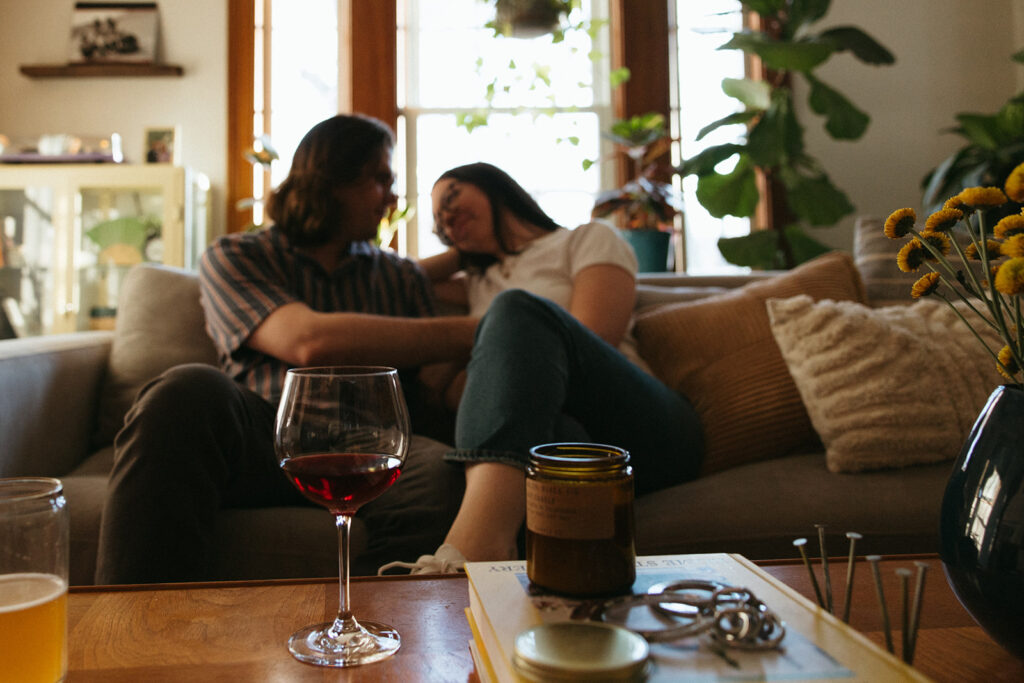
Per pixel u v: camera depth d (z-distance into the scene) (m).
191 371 1.05
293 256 1.50
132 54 3.44
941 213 0.51
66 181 3.20
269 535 1.10
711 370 1.44
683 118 3.61
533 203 1.73
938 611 0.60
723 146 3.17
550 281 1.58
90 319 3.24
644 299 1.79
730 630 0.41
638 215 3.09
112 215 3.24
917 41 3.54
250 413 1.15
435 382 1.52
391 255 1.69
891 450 1.19
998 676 0.49
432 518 1.08
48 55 3.48
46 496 0.45
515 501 0.90
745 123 3.42
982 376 1.26
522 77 3.58
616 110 3.61
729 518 1.10
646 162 3.31
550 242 1.64
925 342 1.27
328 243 1.54
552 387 1.00
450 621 0.58
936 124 3.53
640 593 0.49
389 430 0.57
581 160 3.62
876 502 1.09
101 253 3.23
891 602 0.62
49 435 1.38
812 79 3.13
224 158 3.50
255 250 1.46
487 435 0.93
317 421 0.55
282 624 0.57
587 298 1.49
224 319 1.38
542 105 3.61
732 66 3.62
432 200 1.73
